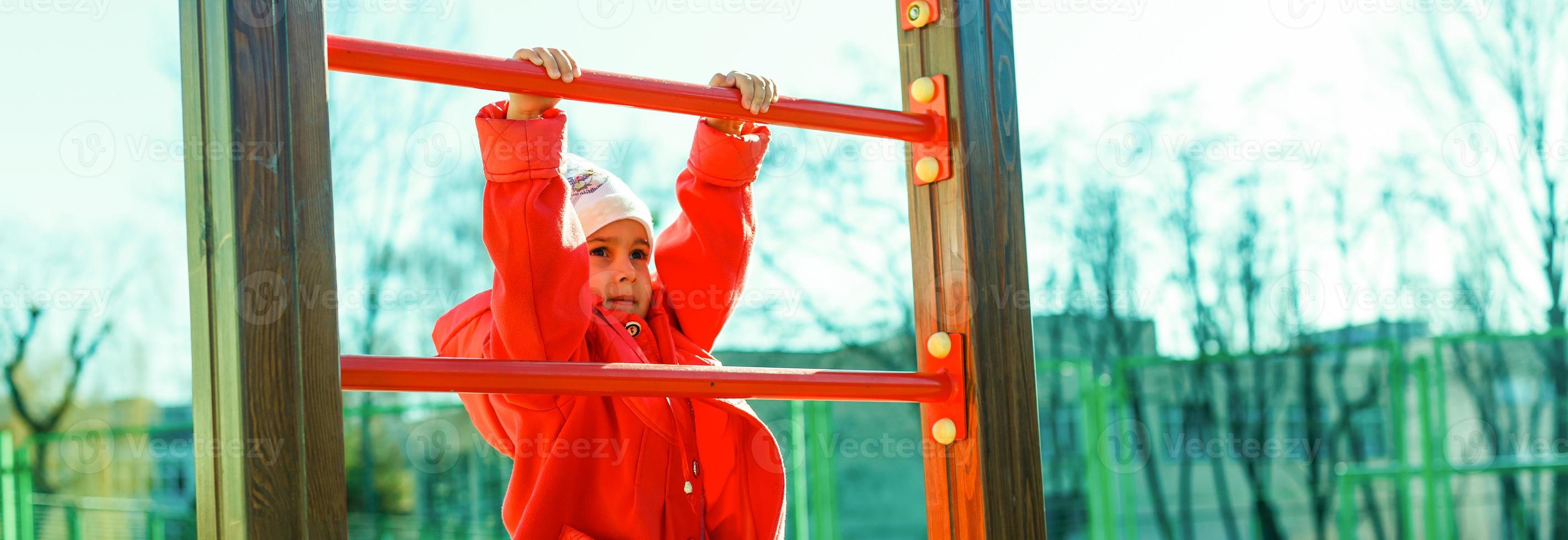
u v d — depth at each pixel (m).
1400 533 11.62
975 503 1.66
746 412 1.88
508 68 1.39
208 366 1.17
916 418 13.50
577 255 1.65
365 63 1.29
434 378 1.29
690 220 2.05
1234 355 7.44
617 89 1.47
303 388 1.18
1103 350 12.15
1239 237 11.56
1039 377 12.23
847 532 13.55
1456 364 11.50
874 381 1.62
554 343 1.65
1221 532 12.25
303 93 1.21
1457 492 11.57
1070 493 12.13
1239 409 12.05
